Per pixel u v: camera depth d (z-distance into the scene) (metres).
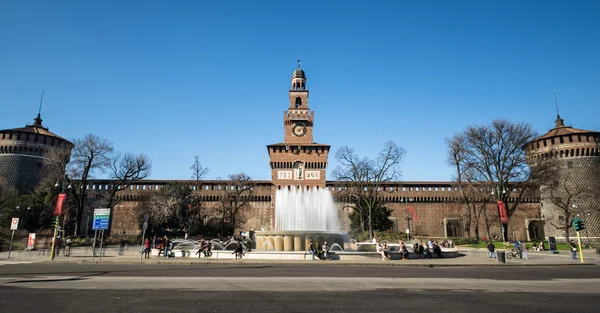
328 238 36.28
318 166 81.50
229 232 75.25
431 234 81.06
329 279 19.33
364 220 68.81
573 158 70.19
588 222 67.06
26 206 60.88
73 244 52.91
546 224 73.31
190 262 29.22
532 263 31.20
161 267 26.05
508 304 12.88
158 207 67.88
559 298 14.10
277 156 81.56
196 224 72.19
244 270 24.17
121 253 40.69
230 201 77.94
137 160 66.94
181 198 71.31
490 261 32.81
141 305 12.29
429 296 14.38
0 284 16.70
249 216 82.00
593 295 14.83
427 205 82.81
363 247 43.03
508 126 53.72
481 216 81.00
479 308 12.20
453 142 59.75
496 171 54.03
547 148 72.81
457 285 17.50
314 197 57.28
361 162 67.19
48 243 51.25
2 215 59.72
